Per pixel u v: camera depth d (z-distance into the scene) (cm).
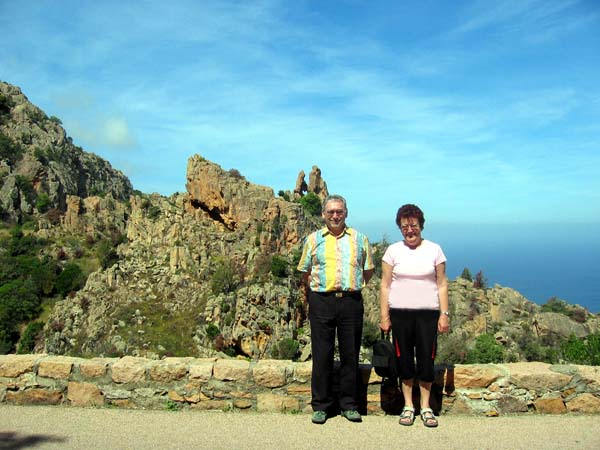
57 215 11300
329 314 702
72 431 677
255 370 766
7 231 10406
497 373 747
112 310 7125
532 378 741
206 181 9069
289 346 5931
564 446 623
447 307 697
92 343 6525
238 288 6925
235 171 9488
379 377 770
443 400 754
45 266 9225
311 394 748
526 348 5059
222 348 6100
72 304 7606
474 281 7169
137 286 7631
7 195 11188
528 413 739
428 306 692
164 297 7275
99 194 14962
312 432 672
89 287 7919
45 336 7188
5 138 12812
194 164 9462
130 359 823
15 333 7912
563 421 707
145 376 784
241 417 732
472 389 748
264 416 736
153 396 778
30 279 8756
